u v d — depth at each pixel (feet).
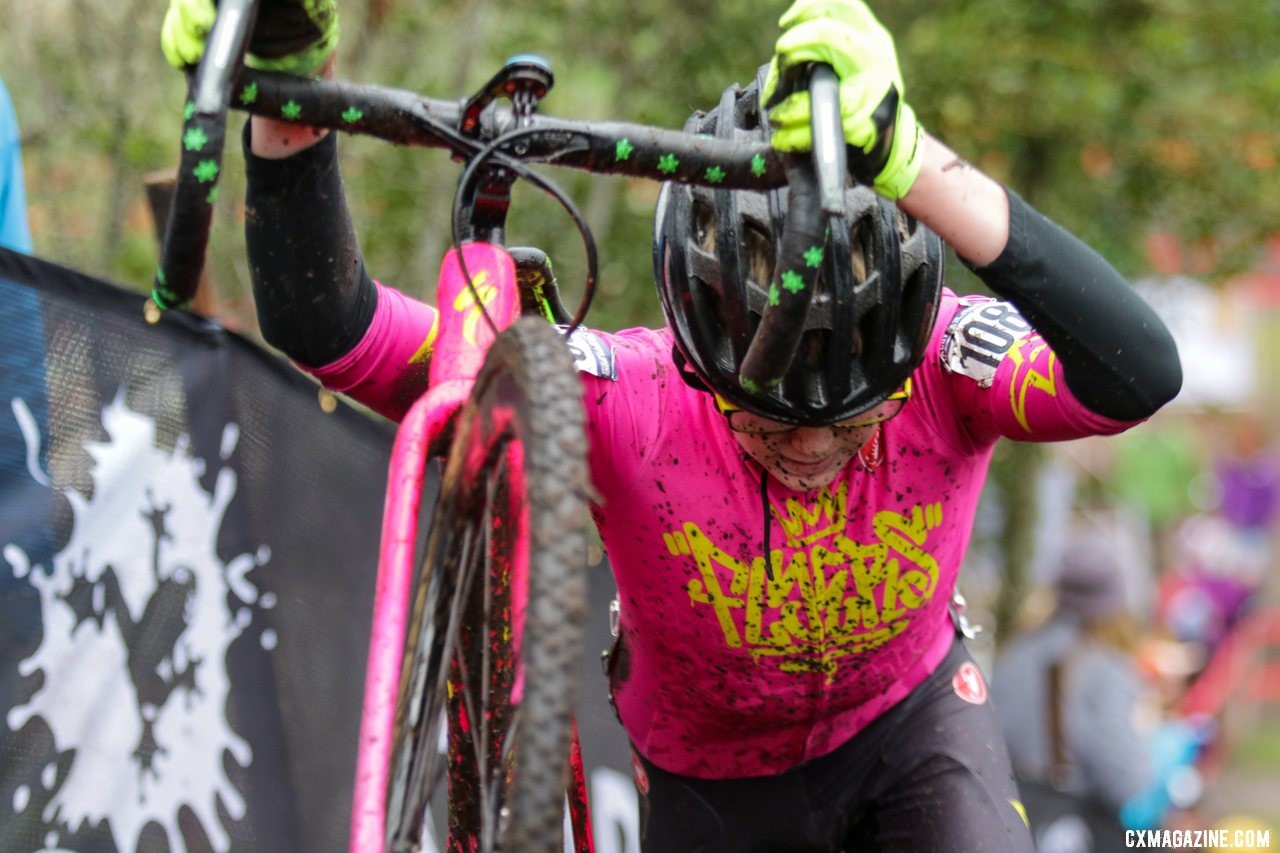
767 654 11.73
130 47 25.80
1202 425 72.74
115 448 13.67
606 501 11.31
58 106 25.93
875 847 12.73
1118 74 35.14
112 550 13.53
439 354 9.52
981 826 11.94
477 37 27.89
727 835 12.98
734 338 10.10
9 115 15.42
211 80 7.82
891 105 8.64
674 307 10.37
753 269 10.16
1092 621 26.21
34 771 12.67
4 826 12.40
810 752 12.67
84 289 13.62
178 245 8.04
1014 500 39.99
